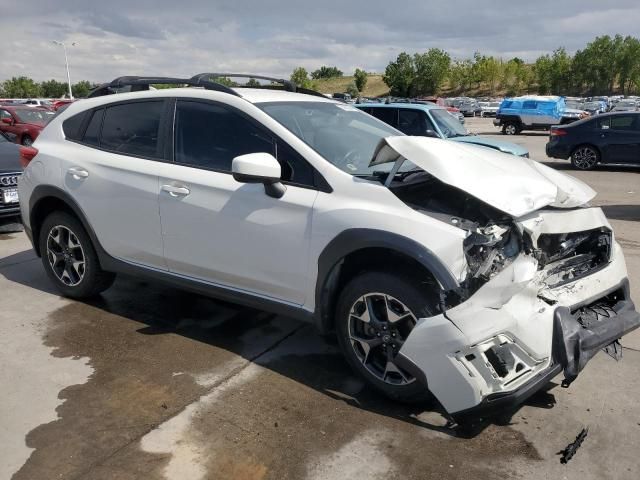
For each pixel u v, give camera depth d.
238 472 2.69
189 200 3.78
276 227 3.43
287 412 3.17
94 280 4.60
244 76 4.62
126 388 3.41
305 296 3.43
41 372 3.60
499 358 2.78
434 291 2.96
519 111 29.33
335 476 2.66
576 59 81.06
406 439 2.94
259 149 3.60
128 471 2.68
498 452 2.83
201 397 3.32
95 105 4.50
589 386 3.45
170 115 4.03
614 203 9.45
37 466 2.71
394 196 3.11
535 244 3.02
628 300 3.50
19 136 17.22
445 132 10.13
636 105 46.69
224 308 4.64
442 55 85.69
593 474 2.67
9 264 5.82
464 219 3.04
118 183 4.15
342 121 4.09
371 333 3.22
